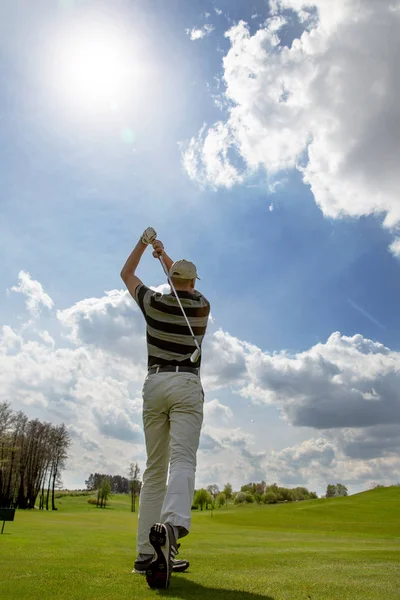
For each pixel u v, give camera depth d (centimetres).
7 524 1828
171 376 285
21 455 5700
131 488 7844
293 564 374
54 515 3769
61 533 1148
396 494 6391
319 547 799
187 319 295
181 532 251
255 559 417
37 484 5994
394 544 979
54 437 6031
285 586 240
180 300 299
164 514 251
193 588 226
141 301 307
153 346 297
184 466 267
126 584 231
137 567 279
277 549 689
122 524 2262
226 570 321
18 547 540
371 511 4684
